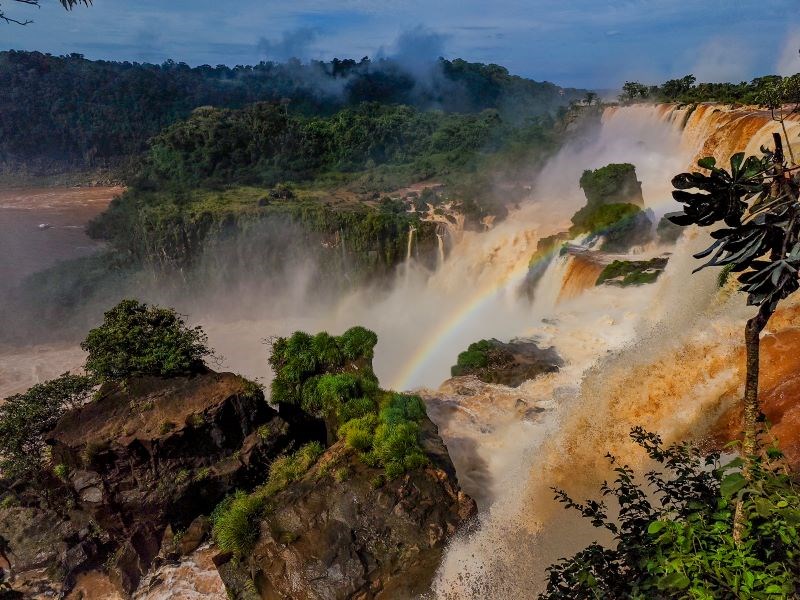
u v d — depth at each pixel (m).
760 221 4.82
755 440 5.60
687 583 5.16
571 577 6.47
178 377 19.22
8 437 20.67
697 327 19.20
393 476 15.15
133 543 17.98
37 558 19.92
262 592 13.57
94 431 17.45
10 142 172.38
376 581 13.51
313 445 17.25
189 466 17.88
